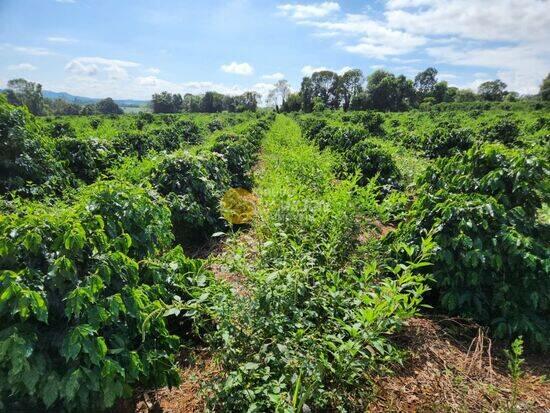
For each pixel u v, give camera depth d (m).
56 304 2.26
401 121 26.94
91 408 2.29
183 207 5.29
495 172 3.94
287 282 2.89
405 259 4.00
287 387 2.46
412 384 2.92
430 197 4.13
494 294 3.55
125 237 2.72
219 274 4.21
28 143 4.62
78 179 5.89
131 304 2.53
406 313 2.79
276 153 12.07
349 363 2.52
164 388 2.88
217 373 2.73
